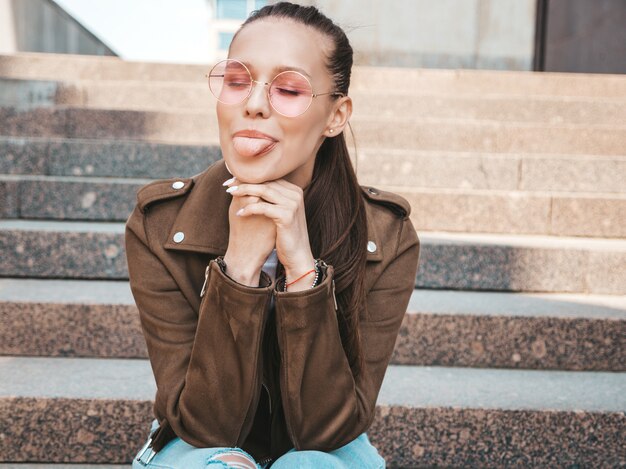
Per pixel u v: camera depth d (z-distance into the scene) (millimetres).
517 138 3988
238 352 1250
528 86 4867
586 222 3256
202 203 1405
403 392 2148
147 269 1376
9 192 3223
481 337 2453
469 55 6555
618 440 2035
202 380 1252
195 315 1384
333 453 1374
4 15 6531
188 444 1297
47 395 1990
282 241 1257
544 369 2461
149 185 1447
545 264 2889
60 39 8828
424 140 3986
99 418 1994
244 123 1227
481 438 2035
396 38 6508
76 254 2836
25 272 2834
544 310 2533
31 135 3984
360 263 1394
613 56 6199
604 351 2449
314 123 1274
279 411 1385
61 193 3236
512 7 6570
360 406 1340
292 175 1390
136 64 4805
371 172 3602
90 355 2428
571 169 3619
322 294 1251
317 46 1257
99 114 3998
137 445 2004
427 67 6531
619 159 3611
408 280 1491
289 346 1270
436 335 2453
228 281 1225
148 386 2113
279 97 1224
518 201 3270
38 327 2412
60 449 1997
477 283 2896
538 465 2043
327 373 1286
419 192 3277
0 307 2402
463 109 4438
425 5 6504
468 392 2168
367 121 3982
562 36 6727
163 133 4008
